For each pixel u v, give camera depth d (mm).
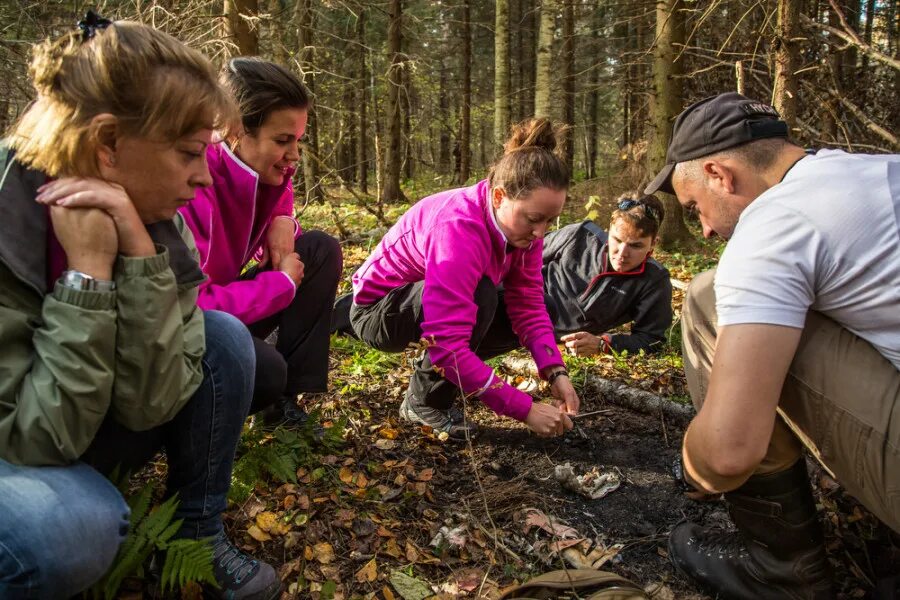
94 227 1225
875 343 1450
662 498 2275
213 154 1898
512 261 2484
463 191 2303
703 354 1848
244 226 1997
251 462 1980
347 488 2180
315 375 2324
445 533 2027
